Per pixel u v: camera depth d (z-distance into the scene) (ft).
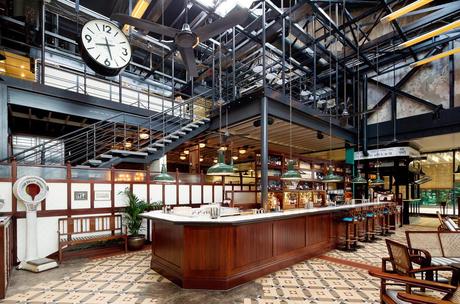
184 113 34.42
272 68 34.19
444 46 30.35
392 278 7.82
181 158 45.65
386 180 42.19
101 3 32.55
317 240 19.29
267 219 14.85
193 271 12.90
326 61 34.60
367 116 36.19
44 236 17.60
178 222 12.89
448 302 6.29
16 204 16.61
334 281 13.82
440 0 30.14
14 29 28.07
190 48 15.97
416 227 32.60
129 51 21.48
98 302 11.30
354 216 21.42
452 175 41.32
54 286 13.05
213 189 28.60
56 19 30.66
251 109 23.89
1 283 11.71
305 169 29.50
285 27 26.45
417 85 32.37
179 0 32.45
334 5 31.53
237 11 14.53
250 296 11.93
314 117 28.19
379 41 29.01
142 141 31.73
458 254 11.97
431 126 29.89
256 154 30.17
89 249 19.38
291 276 14.61
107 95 33.01
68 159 32.58
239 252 13.52
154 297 11.79
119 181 21.59
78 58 32.71
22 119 28.30
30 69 31.71
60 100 23.67
